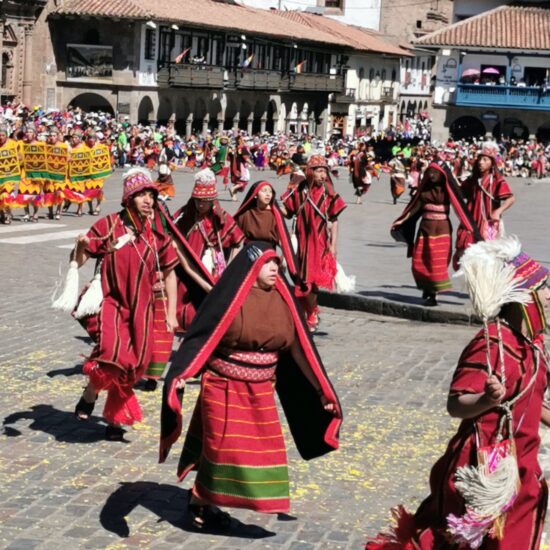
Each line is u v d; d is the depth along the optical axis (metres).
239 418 6.45
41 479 7.60
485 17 77.00
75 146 26.47
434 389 10.65
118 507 7.13
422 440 8.93
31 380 10.32
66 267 18.05
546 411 5.33
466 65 75.44
